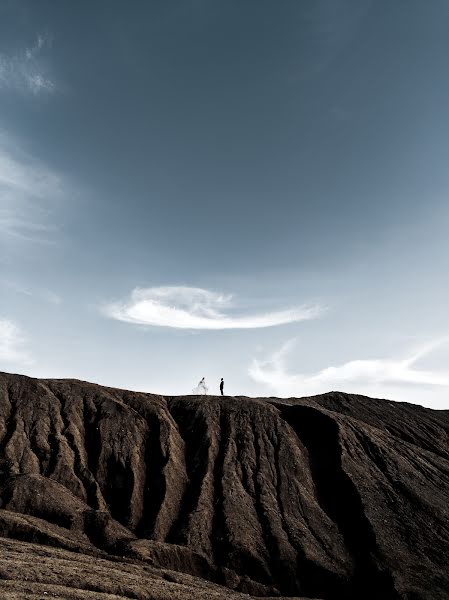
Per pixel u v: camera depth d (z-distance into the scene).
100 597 28.12
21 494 49.97
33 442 60.06
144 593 31.47
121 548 45.06
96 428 65.19
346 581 46.47
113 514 54.72
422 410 93.06
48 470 56.84
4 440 59.50
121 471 59.97
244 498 56.97
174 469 61.56
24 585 27.28
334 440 67.12
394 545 49.84
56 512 49.00
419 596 43.16
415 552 49.19
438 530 52.66
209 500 56.66
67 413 66.44
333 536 52.31
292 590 45.84
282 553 48.94
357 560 49.12
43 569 30.97
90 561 37.62
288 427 71.12
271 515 54.34
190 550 47.78
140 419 68.50
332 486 60.31
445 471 66.94
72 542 42.97
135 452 62.69
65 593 27.47
